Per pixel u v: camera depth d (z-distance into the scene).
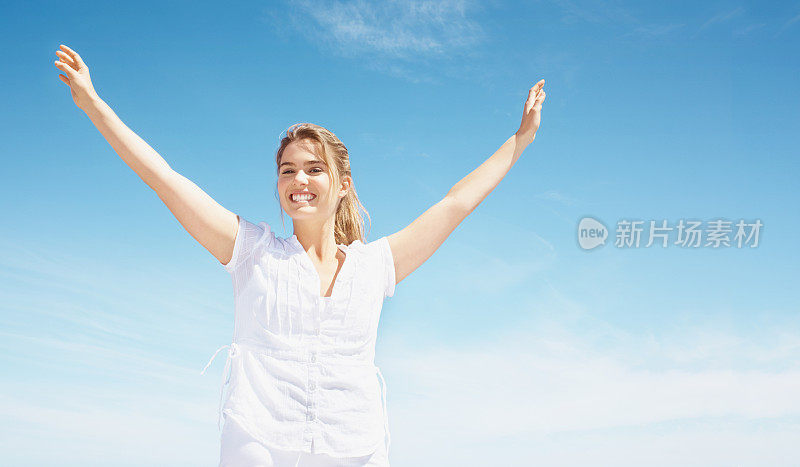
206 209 2.27
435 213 2.54
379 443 2.30
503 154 2.67
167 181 2.22
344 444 2.21
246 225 2.36
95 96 2.23
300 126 2.48
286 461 2.17
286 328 2.27
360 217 2.73
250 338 2.27
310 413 2.20
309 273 2.34
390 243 2.52
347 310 2.33
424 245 2.53
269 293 2.29
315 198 2.41
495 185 2.62
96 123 2.22
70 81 2.22
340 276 2.38
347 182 2.57
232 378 2.25
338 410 2.23
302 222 2.44
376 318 2.42
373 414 2.31
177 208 2.24
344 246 2.51
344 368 2.28
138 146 2.23
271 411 2.18
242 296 2.32
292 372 2.22
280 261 2.34
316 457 2.19
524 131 2.70
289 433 2.17
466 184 2.60
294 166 2.41
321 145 2.44
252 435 2.14
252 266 2.32
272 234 2.43
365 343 2.36
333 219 2.51
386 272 2.48
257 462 2.12
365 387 2.30
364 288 2.39
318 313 2.29
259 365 2.23
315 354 2.25
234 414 2.16
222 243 2.30
